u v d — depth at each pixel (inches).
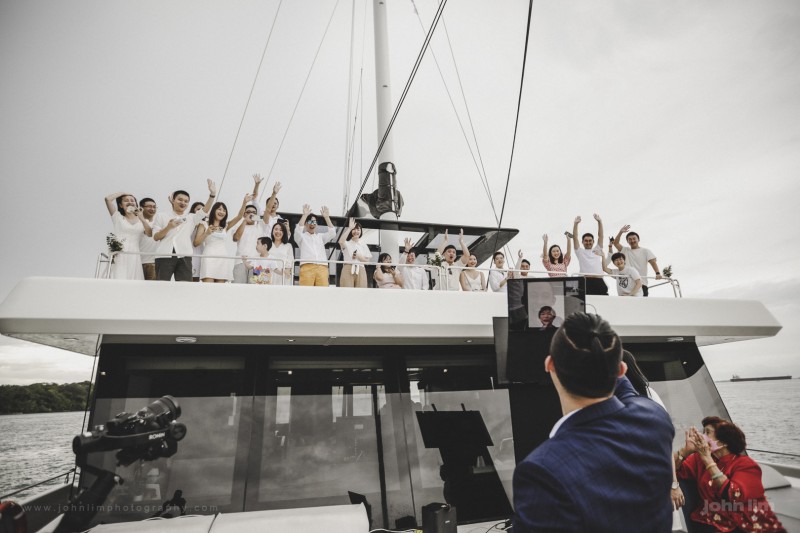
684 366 188.2
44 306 120.3
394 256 279.3
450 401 165.0
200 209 199.0
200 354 147.6
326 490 139.9
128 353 141.4
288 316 136.8
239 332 134.2
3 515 85.0
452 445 156.8
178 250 180.9
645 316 173.9
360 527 123.3
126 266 174.9
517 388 142.5
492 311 159.3
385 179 302.2
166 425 79.8
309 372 155.0
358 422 152.3
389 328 146.1
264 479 136.9
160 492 129.0
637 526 41.4
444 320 151.9
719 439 127.9
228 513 124.8
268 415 145.2
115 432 73.5
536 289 140.6
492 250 315.3
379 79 346.0
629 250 261.4
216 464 135.9
